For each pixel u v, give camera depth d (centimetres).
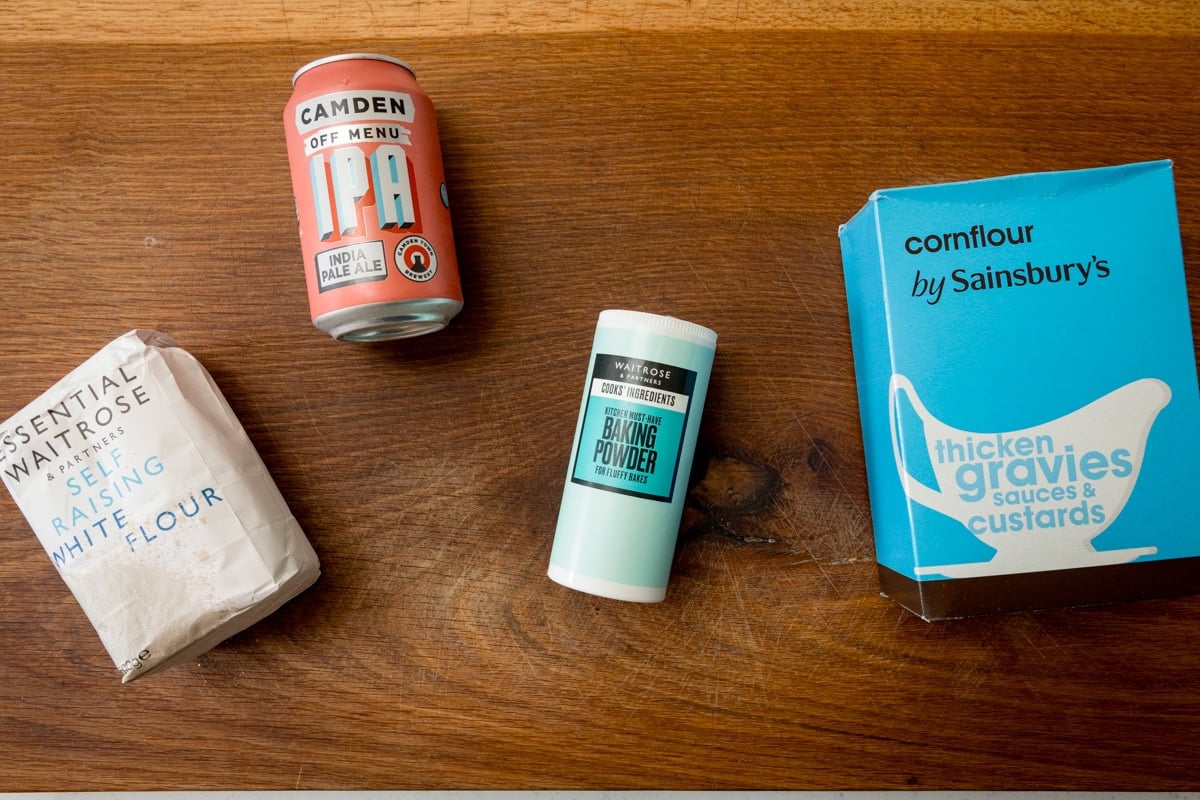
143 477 70
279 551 72
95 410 71
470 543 80
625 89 80
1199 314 79
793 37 80
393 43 80
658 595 71
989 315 67
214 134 80
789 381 80
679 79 80
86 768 79
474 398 80
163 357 72
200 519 70
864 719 80
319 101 68
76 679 80
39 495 71
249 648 80
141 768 79
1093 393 67
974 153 80
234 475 71
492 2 80
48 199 80
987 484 68
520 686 80
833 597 80
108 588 70
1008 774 79
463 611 80
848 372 80
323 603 80
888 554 75
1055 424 67
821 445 80
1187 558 67
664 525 70
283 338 80
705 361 71
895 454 69
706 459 80
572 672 80
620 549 69
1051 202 67
